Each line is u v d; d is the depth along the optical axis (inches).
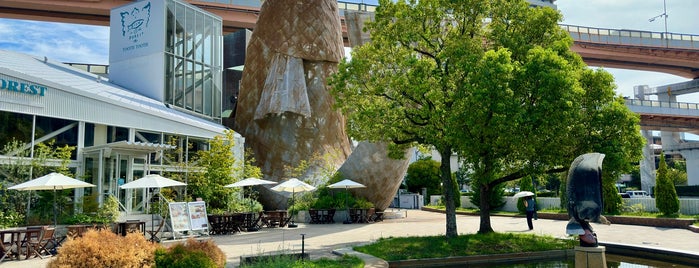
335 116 1437.0
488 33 703.1
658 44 2893.7
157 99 1180.5
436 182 2014.0
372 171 1212.5
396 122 678.5
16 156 709.9
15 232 552.7
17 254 549.3
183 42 1275.8
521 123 575.5
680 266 501.7
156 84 1187.9
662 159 967.0
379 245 610.5
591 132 641.0
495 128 577.6
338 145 1427.2
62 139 792.3
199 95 1328.7
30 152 741.9
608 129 635.5
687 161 2645.2
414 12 679.7
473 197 1514.5
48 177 605.3
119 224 681.0
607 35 2824.8
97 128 853.8
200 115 1320.1
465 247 597.9
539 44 681.6
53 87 780.6
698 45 2962.6
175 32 1250.0
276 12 1434.5
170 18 1235.2
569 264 534.6
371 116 663.1
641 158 654.5
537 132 580.4
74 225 639.1
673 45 2915.8
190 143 1053.8
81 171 810.2
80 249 357.1
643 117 2623.0
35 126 754.8
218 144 989.8
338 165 1357.0
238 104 1466.5
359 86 705.0
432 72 652.1
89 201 752.3
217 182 959.6
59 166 741.9
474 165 666.8
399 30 685.3
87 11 2208.4
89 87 921.5
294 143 1353.3
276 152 1347.2
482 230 705.0
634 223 951.0
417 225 1010.7
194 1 2295.8
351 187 1134.4
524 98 604.1
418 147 799.1
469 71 613.6
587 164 414.6
